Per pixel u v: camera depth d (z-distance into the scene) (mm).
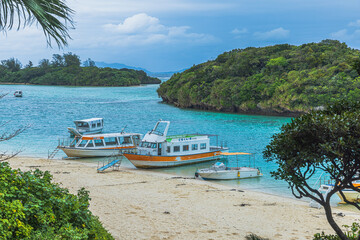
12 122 71812
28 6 5340
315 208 22812
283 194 27516
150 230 16109
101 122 62594
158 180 30453
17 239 7418
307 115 9797
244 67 125062
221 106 113875
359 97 92125
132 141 44500
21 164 35656
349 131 9203
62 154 43562
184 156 38125
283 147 10258
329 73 104438
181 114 97625
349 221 19781
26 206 8203
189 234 15945
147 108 110375
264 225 18297
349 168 9680
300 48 135000
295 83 102125
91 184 27578
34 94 165625
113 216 18062
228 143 52844
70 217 9195
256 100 107688
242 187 29562
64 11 5531
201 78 130250
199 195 25125
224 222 18438
